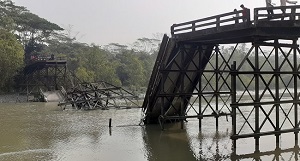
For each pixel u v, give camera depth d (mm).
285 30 16141
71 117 33188
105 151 17688
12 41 67125
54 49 97438
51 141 20438
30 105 47750
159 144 19281
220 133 22375
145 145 19062
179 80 24141
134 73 91375
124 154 16969
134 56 101188
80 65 84375
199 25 19484
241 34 17047
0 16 77688
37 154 17062
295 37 16875
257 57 16281
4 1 84812
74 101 41750
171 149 17984
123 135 22328
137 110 40000
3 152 17500
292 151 16828
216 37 19438
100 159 16000
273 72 16906
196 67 22547
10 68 64938
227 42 21266
